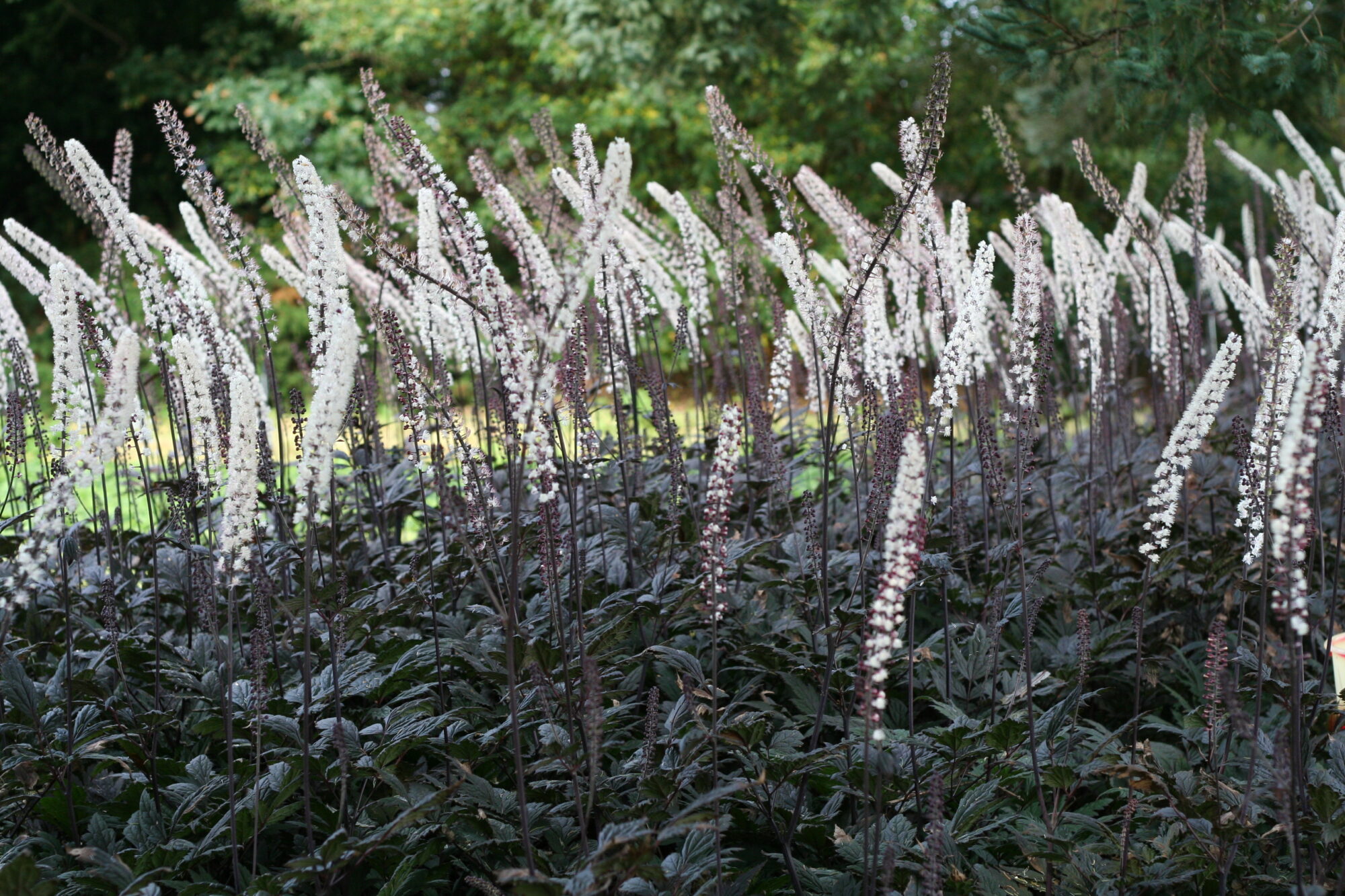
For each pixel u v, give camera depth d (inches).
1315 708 146.6
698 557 165.8
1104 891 131.0
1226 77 283.0
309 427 109.0
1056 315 254.4
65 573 130.7
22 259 172.1
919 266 193.6
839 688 147.7
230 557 117.2
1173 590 189.8
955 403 160.4
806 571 176.4
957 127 687.7
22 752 132.6
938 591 184.2
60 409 123.0
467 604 177.9
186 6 836.6
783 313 203.8
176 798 133.5
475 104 741.9
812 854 142.6
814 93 700.7
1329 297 143.6
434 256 137.0
